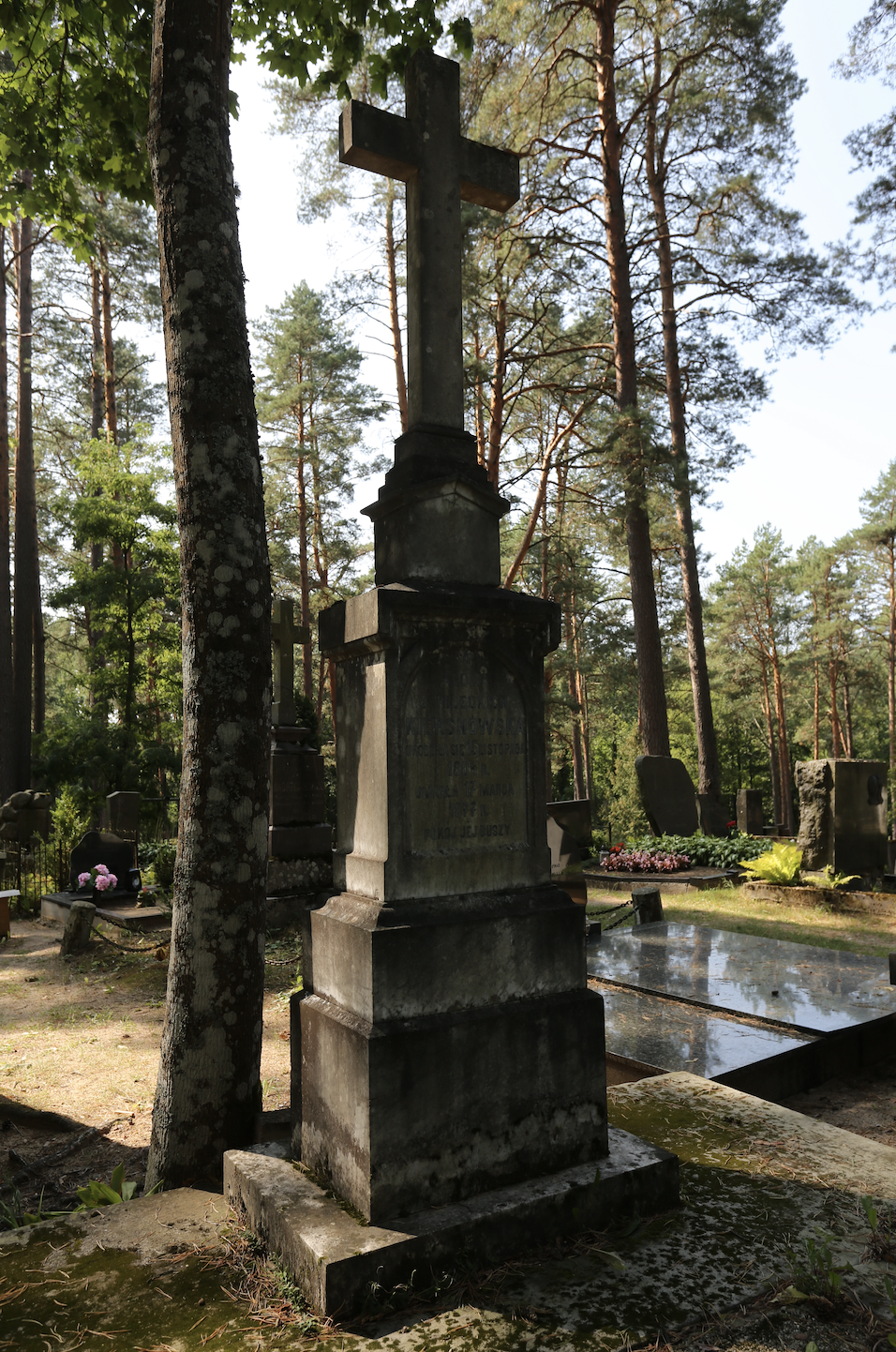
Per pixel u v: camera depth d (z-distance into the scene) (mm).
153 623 21641
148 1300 2537
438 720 3113
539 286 19250
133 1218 3086
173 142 3865
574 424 21109
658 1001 6473
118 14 5484
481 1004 2973
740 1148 3500
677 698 44312
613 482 21266
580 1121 3086
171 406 3932
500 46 16562
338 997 3023
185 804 3762
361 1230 2605
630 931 9156
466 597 3125
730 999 6328
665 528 22688
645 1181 3018
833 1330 2305
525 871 3246
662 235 19906
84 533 20656
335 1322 2398
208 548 3781
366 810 3158
